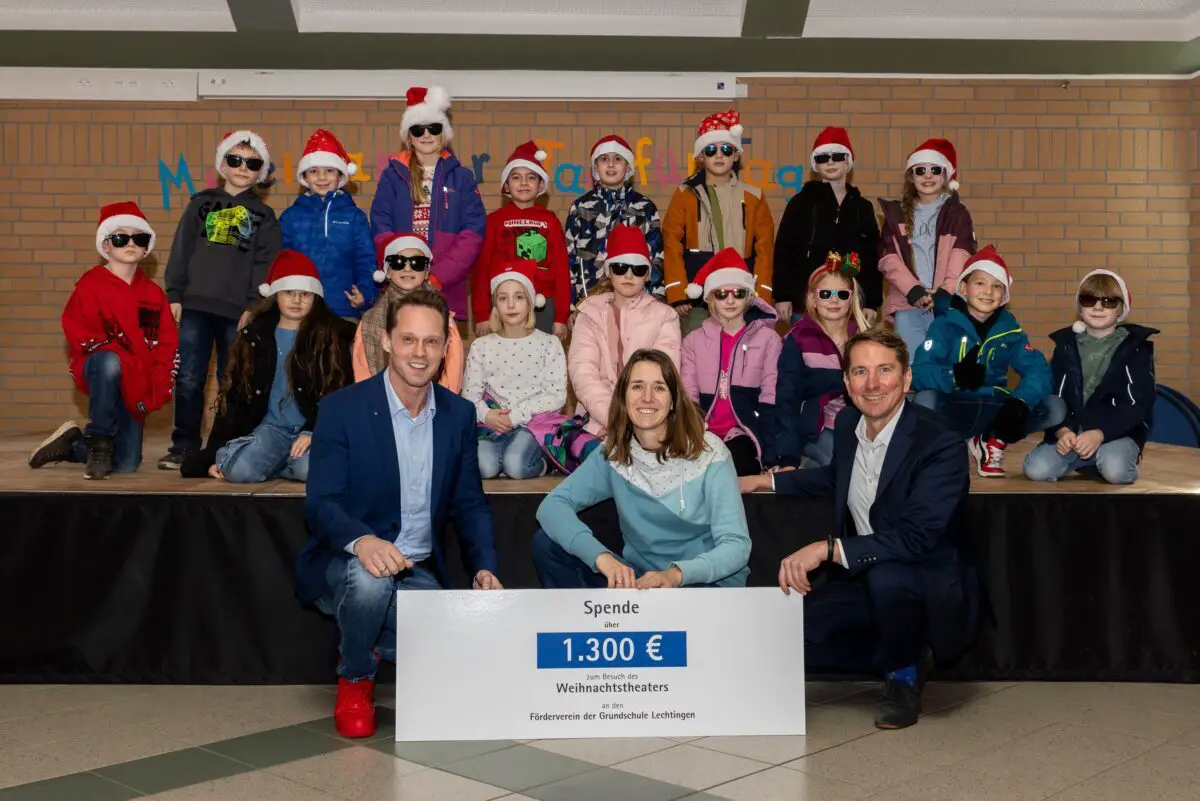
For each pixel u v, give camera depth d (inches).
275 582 132.8
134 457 159.8
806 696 128.7
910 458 117.8
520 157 193.3
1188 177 246.4
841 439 125.6
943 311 166.6
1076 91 244.7
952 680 134.8
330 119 238.7
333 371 148.6
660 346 163.8
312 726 116.1
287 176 239.1
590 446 149.5
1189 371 248.7
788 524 135.1
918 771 101.1
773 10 222.1
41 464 159.8
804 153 241.4
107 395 150.7
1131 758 105.0
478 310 192.7
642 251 165.3
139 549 132.6
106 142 239.1
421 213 186.7
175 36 227.9
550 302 190.5
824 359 155.0
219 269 177.5
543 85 237.9
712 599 112.9
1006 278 159.5
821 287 154.9
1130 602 134.3
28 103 239.1
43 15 226.8
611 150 192.9
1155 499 134.2
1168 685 133.1
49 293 242.5
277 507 132.8
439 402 118.2
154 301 163.9
